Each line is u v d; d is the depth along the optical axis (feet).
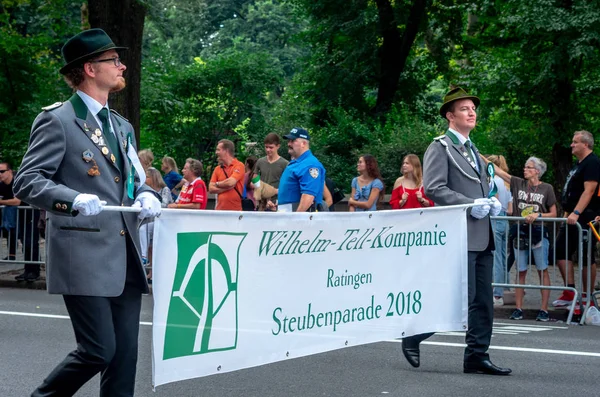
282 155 74.90
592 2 56.39
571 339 30.04
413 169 38.60
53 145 14.12
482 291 22.77
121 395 14.80
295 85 88.94
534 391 21.06
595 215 36.52
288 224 17.48
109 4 52.11
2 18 74.64
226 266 16.25
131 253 14.80
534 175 37.68
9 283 46.47
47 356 25.50
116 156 14.89
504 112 67.21
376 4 83.15
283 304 17.57
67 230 14.23
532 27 57.82
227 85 86.84
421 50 92.07
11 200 45.83
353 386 21.58
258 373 23.27
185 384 21.89
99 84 14.82
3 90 71.36
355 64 84.43
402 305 20.70
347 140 72.84
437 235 21.42
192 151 87.56
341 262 18.98
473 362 23.12
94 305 14.20
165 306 15.15
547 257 37.14
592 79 60.75
